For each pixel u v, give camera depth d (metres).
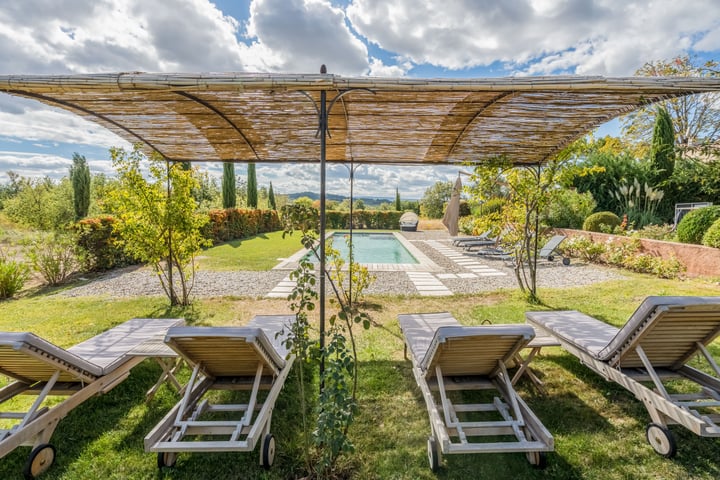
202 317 5.59
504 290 7.14
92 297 6.72
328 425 2.14
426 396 2.76
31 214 18.41
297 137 5.32
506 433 2.46
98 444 2.72
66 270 8.00
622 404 3.17
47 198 19.16
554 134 4.95
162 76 2.51
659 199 14.10
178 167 5.97
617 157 15.84
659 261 8.29
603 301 6.18
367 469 2.45
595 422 2.93
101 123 4.50
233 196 20.23
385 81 2.58
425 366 2.88
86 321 5.36
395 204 30.45
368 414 3.07
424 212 31.69
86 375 2.87
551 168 5.91
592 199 14.74
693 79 2.66
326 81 2.52
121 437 2.81
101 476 2.42
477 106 3.96
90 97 3.58
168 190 5.87
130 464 2.52
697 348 2.92
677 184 14.24
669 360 3.07
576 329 3.75
